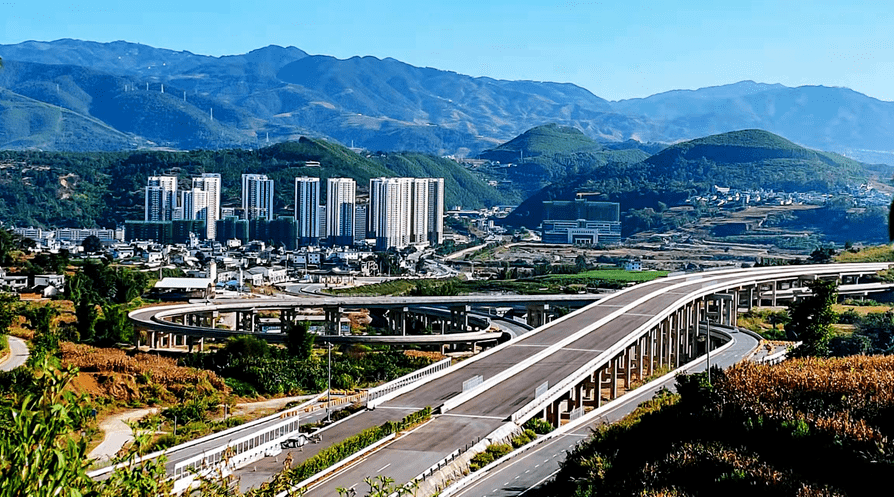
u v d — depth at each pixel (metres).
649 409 145.50
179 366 193.88
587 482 102.81
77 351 193.12
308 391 183.38
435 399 154.00
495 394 159.25
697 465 95.31
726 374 134.38
